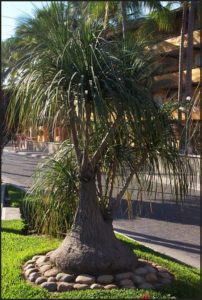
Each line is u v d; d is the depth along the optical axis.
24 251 6.16
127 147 5.52
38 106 4.91
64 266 5.20
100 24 5.41
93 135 5.49
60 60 4.93
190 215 10.57
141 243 7.96
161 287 4.96
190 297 4.75
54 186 5.79
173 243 8.27
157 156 5.43
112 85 4.96
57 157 5.80
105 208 5.59
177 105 5.59
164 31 21.91
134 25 18.14
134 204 10.66
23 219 8.51
